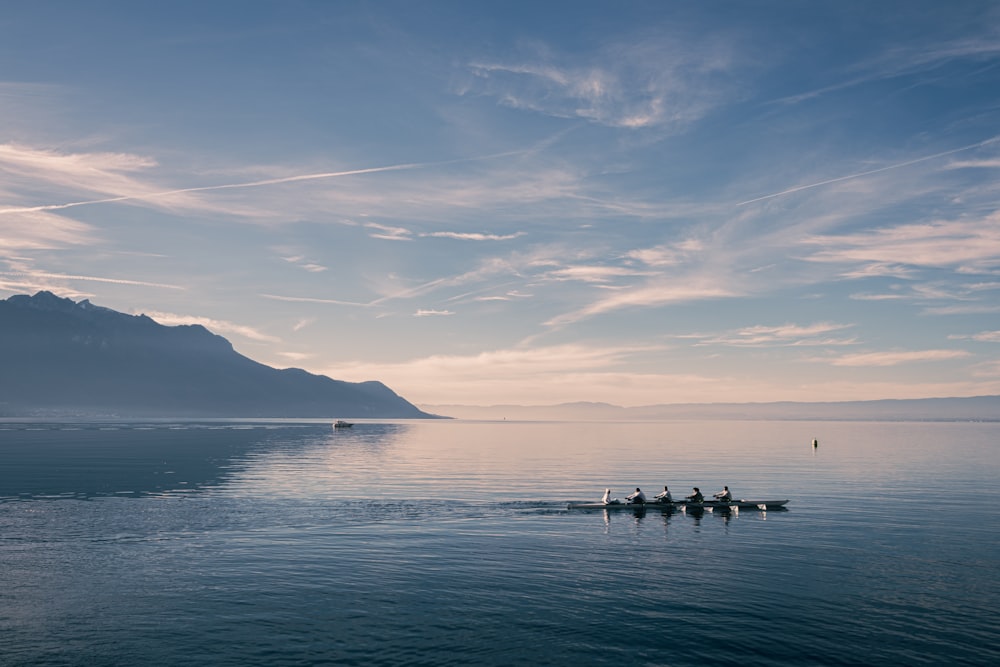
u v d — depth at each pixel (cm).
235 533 3675
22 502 4781
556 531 3806
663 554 3244
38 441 13450
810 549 3359
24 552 3209
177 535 3612
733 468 7956
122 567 2936
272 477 6600
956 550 3331
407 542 3475
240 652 2017
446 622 2280
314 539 3534
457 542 3488
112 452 10219
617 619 2316
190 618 2300
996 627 2255
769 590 2648
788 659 1997
